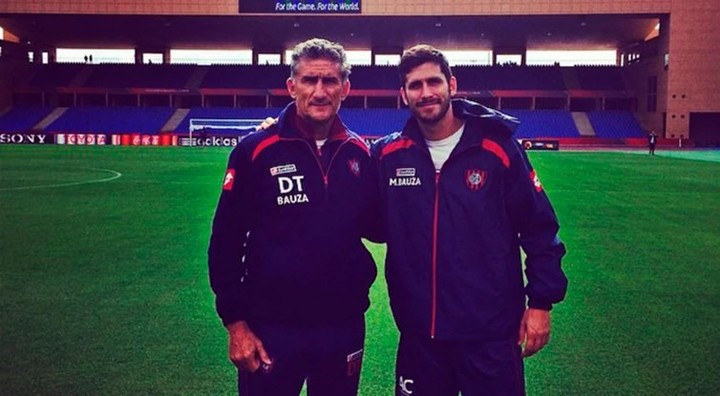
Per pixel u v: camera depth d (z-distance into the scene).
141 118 50.69
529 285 2.89
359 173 2.90
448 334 2.84
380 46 57.47
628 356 4.69
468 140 2.83
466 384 2.88
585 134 47.97
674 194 16.12
